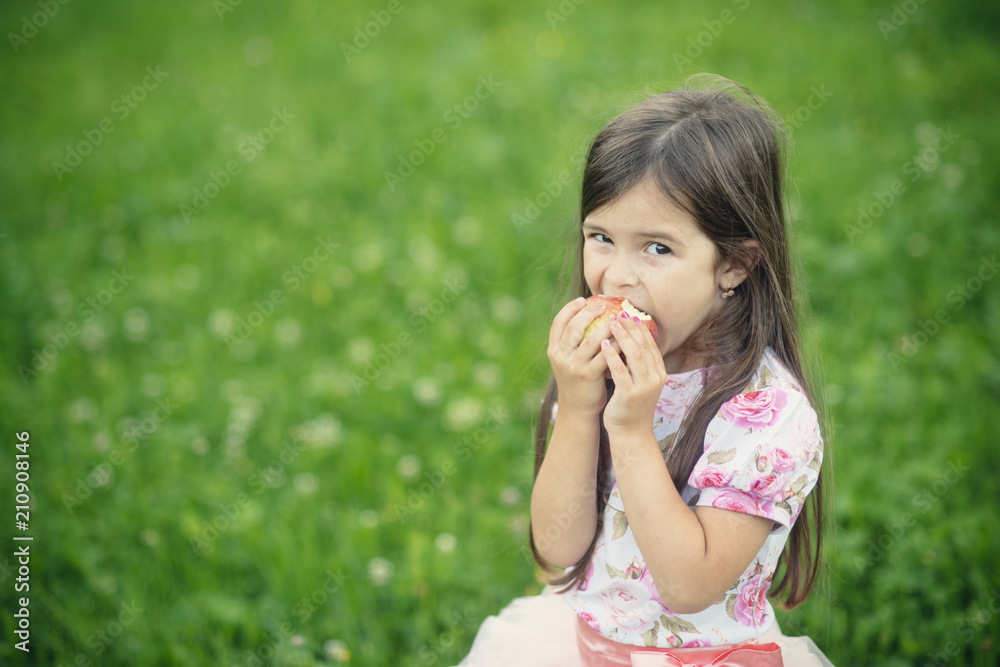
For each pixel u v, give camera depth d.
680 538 1.46
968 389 3.38
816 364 2.05
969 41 6.61
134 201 5.51
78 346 4.21
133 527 3.09
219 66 7.55
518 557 2.89
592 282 1.63
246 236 5.08
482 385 3.74
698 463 1.55
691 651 1.65
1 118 6.89
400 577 2.81
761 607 1.69
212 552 2.92
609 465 1.81
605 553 1.73
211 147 6.23
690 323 1.57
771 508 1.51
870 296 4.00
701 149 1.52
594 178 1.58
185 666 2.57
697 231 1.52
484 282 4.51
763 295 1.63
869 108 5.72
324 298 4.44
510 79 6.65
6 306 4.49
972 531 2.78
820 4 7.47
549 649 1.92
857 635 2.49
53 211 5.47
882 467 3.07
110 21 8.81
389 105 6.49
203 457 3.48
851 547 2.74
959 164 4.92
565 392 1.60
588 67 6.64
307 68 7.36
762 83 6.05
